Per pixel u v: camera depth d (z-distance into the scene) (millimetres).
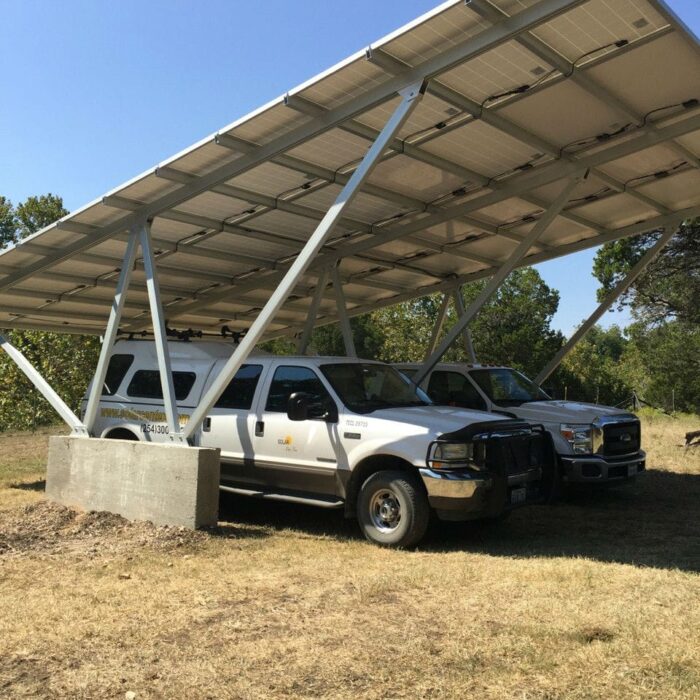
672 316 23188
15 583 5875
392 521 7191
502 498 7117
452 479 6793
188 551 6918
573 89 7301
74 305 12398
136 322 13906
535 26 5961
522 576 5773
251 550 6965
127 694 3678
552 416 9516
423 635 4434
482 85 7109
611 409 9906
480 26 6129
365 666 3967
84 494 9008
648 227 11305
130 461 8469
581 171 8977
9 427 18281
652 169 9469
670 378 33062
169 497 7973
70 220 9031
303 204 9523
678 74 7082
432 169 8805
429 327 35531
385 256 12188
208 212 9414
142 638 4500
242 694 3652
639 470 9734
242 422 8547
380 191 9297
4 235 35594
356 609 5008
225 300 13203
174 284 12172
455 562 6391
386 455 7328
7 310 12109
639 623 4473
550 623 4555
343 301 11508
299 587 5613
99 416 10125
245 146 7730
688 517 8719
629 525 8242
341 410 7824
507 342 33406
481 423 7211
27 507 9258
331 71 6605
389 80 6828
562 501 9859
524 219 10875
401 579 5730
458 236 11367
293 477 8016
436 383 10906
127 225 9125
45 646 4391
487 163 8922
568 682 3670
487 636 4367
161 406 9469
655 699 3445
